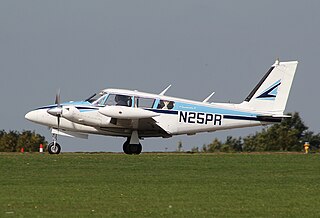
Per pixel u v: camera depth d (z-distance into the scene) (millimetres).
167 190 73875
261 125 127062
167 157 105312
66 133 122625
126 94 122062
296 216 61156
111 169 90375
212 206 65250
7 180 80438
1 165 92375
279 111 126875
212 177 84125
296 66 126688
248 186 77250
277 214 61938
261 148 161250
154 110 122938
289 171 90250
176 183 79000
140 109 120812
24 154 113812
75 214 60906
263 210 63594
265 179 82938
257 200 68562
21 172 87000
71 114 119688
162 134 124688
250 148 161375
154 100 123062
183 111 124125
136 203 66438
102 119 120688
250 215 61438
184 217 60250
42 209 62969
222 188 75625
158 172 88125
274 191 73875
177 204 66062
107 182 79312
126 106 121312
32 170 88688
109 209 63375
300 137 164500
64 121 121500
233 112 125875
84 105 120875
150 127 122625
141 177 83375
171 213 61844
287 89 127000
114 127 121750
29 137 165250
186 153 122875
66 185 76812
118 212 62062
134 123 121000
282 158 104500
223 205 65812
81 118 120062
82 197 69250
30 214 60656
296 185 78250
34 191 72562
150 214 61312
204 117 124938
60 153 119250
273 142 161875
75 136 122875
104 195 70562
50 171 88000
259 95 127062
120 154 115938
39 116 121500
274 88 126875
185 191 73375
